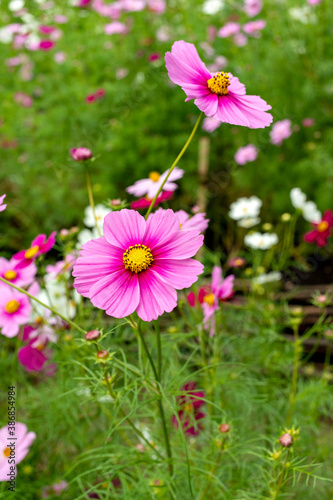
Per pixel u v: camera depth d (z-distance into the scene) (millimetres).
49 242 665
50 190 1548
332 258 1408
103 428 783
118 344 714
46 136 1610
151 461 604
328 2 1463
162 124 1540
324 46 1494
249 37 1607
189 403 679
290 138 1511
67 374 705
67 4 1809
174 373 673
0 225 1553
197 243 498
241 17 1727
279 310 957
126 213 502
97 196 1515
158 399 561
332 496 791
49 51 1758
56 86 1689
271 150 1528
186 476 645
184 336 689
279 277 1123
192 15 1706
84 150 615
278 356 838
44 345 716
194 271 491
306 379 1063
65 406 709
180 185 1523
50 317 701
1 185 1682
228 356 819
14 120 1652
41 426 751
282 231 1460
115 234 500
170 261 496
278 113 1452
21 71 1803
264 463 722
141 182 703
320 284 1288
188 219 613
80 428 733
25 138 1687
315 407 811
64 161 1545
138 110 1571
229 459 736
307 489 777
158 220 503
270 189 1506
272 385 838
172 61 531
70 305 730
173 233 500
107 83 1590
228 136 1553
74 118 1579
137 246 499
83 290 487
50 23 1812
